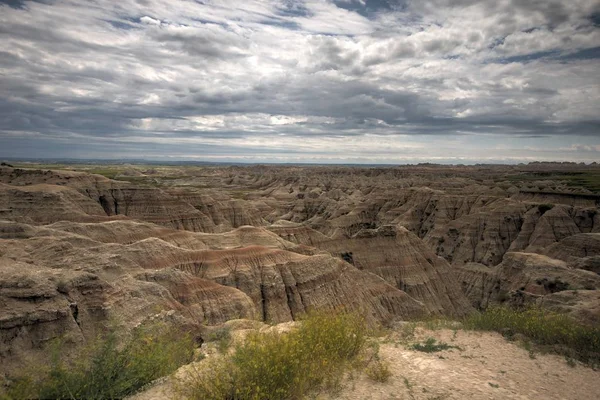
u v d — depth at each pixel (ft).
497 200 361.51
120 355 32.99
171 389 30.50
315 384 30.91
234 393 28.25
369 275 195.83
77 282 71.05
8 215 237.45
